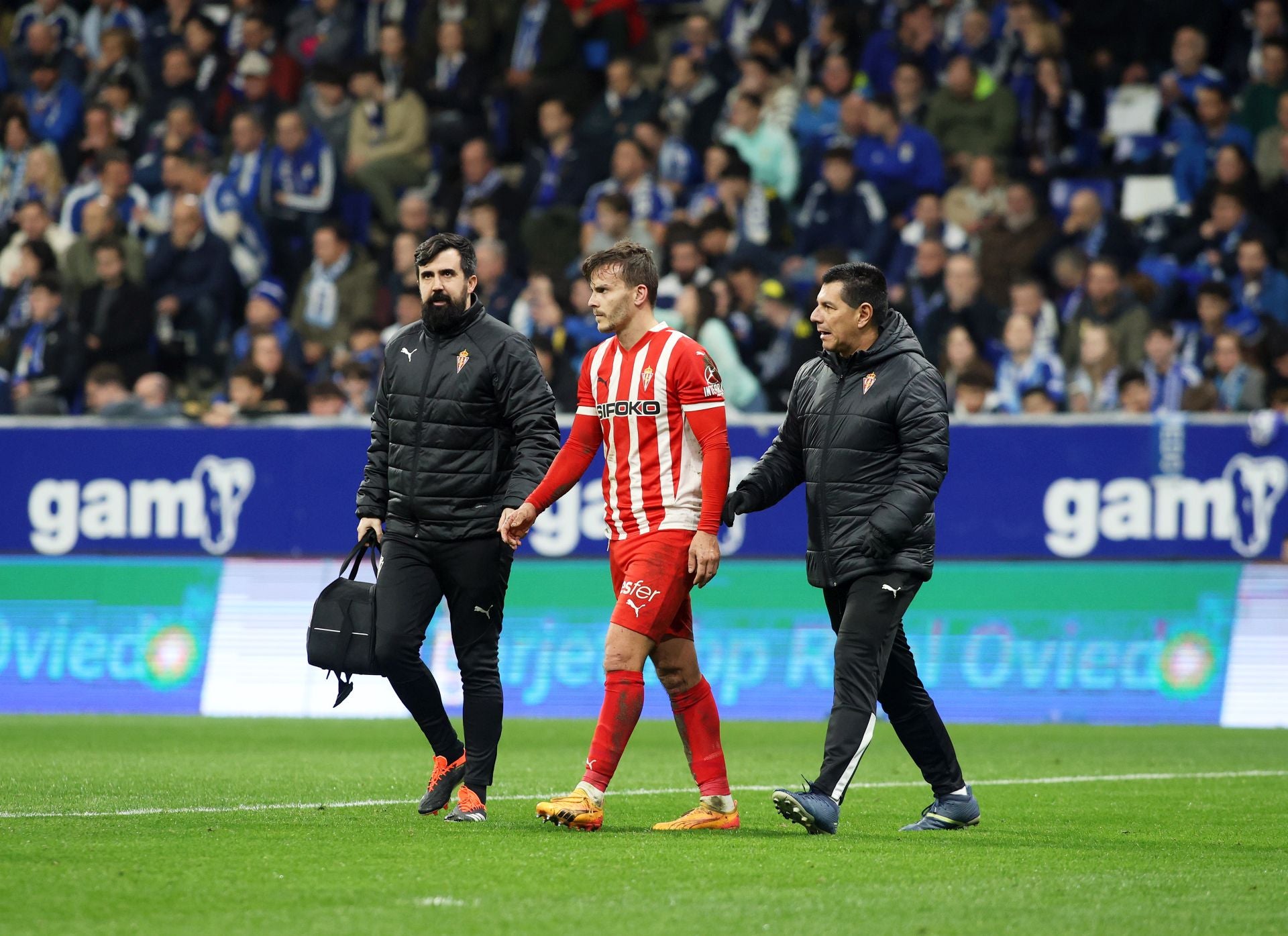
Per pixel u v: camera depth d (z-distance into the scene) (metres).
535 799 23.77
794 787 25.98
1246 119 54.84
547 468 20.91
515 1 60.69
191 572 42.34
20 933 13.63
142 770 27.73
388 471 21.72
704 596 40.91
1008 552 39.78
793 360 46.59
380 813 21.66
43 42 64.50
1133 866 17.92
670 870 17.00
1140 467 39.16
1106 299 46.03
